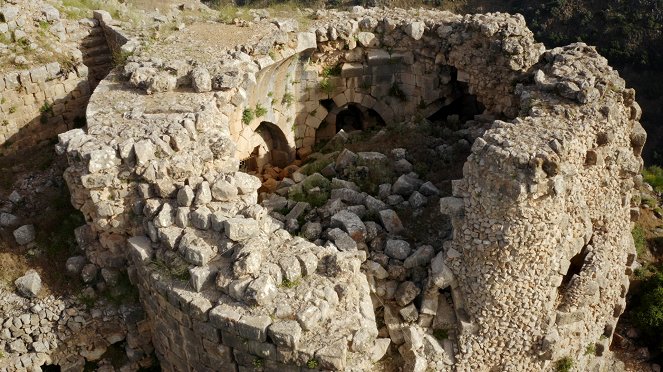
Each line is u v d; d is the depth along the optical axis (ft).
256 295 30.19
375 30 57.47
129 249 36.45
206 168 37.76
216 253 33.12
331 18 58.54
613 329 46.52
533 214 35.19
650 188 63.57
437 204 45.24
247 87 49.37
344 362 29.12
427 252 39.78
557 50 48.65
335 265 32.42
